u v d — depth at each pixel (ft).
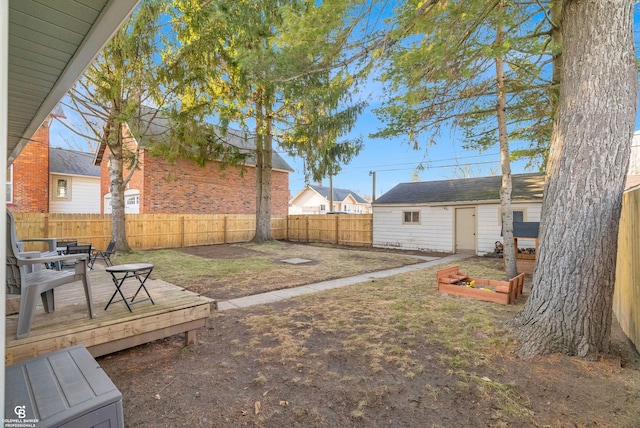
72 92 25.25
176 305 10.25
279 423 6.48
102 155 50.21
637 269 9.78
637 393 7.34
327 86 15.84
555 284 9.55
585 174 9.16
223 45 27.35
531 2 13.15
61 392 4.96
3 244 3.26
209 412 6.80
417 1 11.89
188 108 29.12
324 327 11.94
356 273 23.93
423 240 41.29
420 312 13.67
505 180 20.24
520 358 9.19
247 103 35.32
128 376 8.28
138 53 23.84
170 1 23.06
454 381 8.03
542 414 6.70
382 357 9.38
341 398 7.36
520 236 22.49
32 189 40.27
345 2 11.32
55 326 8.09
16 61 8.59
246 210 54.39
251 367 8.82
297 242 50.06
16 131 15.17
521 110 19.26
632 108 9.09
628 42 9.09
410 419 6.60
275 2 22.45
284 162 62.75
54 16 6.74
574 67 9.53
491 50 12.95
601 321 9.04
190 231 41.68
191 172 46.44
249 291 17.93
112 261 26.94
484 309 14.03
